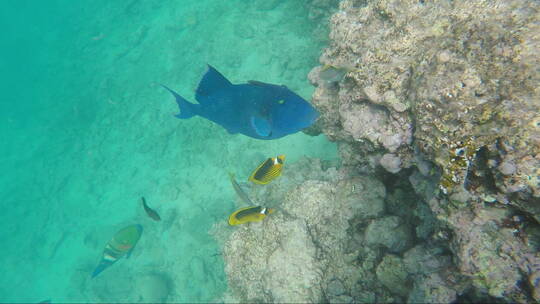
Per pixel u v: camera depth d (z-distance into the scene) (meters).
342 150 3.86
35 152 14.94
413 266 2.80
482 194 1.97
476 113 1.92
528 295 1.89
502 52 1.97
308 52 9.62
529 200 1.73
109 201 11.05
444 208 2.14
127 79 14.16
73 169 12.81
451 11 2.61
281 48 10.50
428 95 2.12
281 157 3.49
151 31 16.08
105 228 10.20
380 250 3.35
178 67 13.08
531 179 1.64
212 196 9.22
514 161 1.70
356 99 2.93
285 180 5.80
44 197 12.65
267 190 5.95
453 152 1.98
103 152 12.41
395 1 3.11
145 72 13.95
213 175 9.49
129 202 10.70
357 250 3.62
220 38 12.46
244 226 4.60
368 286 3.47
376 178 3.49
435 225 2.51
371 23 3.40
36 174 13.63
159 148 11.11
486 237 1.97
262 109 1.75
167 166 10.63
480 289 2.02
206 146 9.89
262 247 4.35
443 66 2.13
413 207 3.34
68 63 19.06
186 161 10.13
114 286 9.13
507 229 1.94
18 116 17.45
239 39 11.80
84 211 11.36
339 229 3.88
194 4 15.59
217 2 14.28
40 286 10.58
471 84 1.97
